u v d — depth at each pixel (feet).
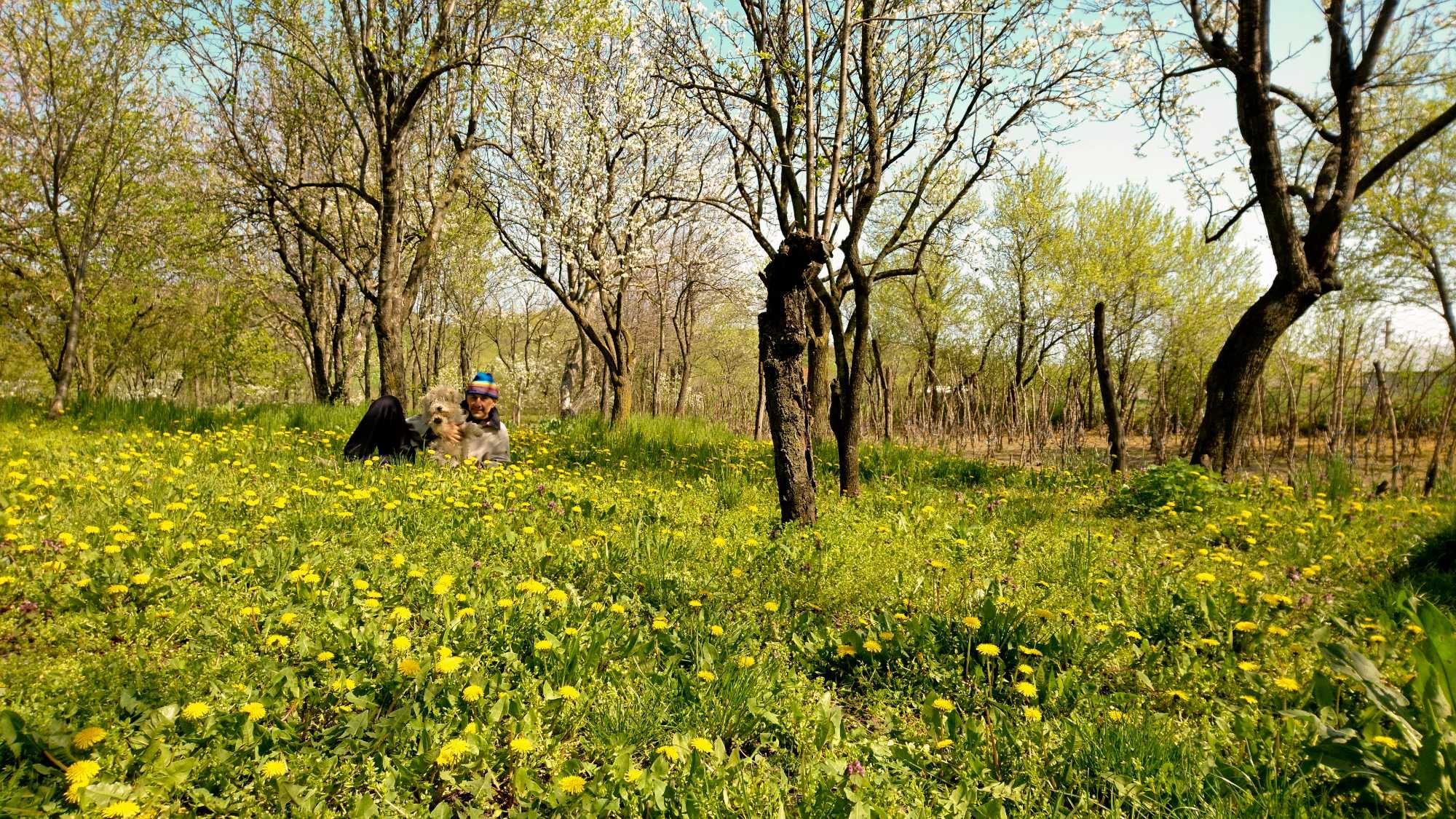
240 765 7.39
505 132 49.21
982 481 31.32
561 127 49.83
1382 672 10.78
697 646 10.72
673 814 7.34
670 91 43.39
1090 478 31.81
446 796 7.57
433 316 96.99
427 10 41.86
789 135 28.12
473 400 26.73
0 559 11.90
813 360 29.86
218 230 55.01
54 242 52.75
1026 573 15.90
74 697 8.21
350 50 42.91
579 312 53.93
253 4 39.65
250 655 9.59
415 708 8.38
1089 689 10.44
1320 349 70.90
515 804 7.57
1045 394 37.91
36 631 10.02
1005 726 9.00
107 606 11.02
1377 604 14.02
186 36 41.06
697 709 9.27
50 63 42.27
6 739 7.06
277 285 76.13
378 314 42.50
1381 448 37.47
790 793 8.11
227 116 49.01
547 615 11.69
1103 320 34.37
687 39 30.91
